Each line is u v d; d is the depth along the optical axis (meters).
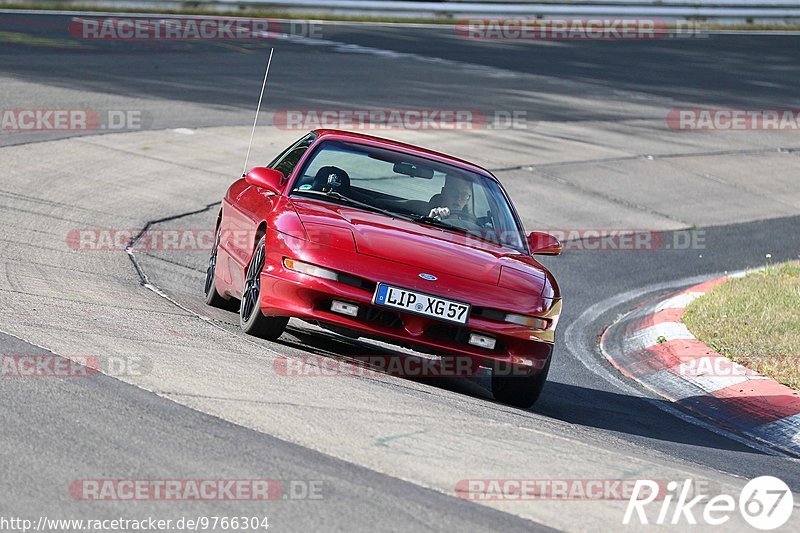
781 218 64.44
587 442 21.08
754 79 112.62
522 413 23.41
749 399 29.27
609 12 135.12
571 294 42.84
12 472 14.70
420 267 24.22
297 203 26.31
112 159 52.97
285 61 90.50
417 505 15.33
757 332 35.41
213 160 56.44
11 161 48.78
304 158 28.38
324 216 25.55
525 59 109.00
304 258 23.98
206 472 15.58
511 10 131.00
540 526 15.27
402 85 86.75
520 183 62.75
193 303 30.80
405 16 125.81
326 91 80.06
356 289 23.70
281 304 24.05
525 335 24.23
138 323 25.00
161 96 70.06
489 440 19.44
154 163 53.75
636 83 103.75
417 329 23.80
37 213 40.38
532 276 25.58
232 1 113.69
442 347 23.73
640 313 39.97
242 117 67.62
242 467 15.95
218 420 18.06
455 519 14.98
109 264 34.34
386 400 21.19
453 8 128.12
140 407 18.16
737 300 39.69
